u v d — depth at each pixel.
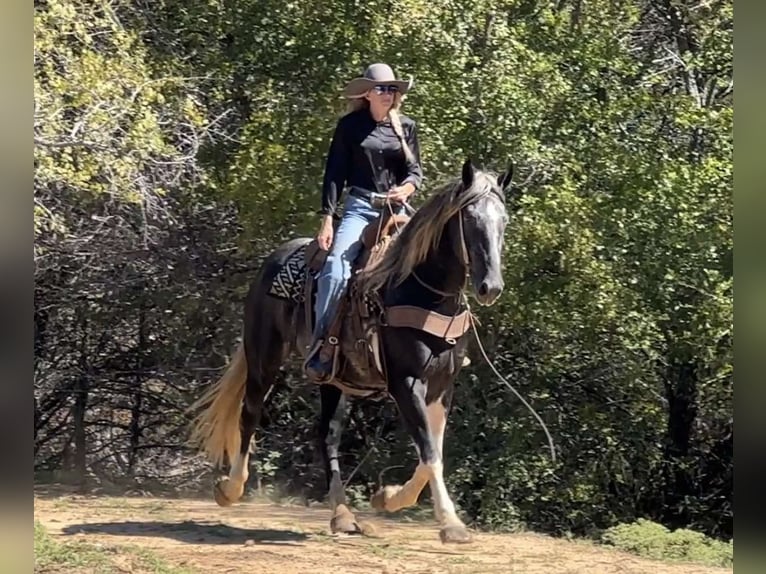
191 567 6.09
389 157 6.98
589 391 13.62
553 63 12.45
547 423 13.00
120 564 6.04
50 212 10.07
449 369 6.57
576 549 7.52
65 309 14.09
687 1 14.56
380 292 6.57
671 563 7.07
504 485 12.34
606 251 12.19
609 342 12.66
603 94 13.11
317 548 6.84
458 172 11.20
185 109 10.53
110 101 9.38
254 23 12.05
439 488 6.24
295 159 11.39
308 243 7.69
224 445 8.12
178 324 13.77
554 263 11.70
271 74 12.23
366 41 11.41
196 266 13.30
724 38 13.82
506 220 6.20
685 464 14.34
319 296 6.90
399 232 6.58
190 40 12.40
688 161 13.25
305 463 13.46
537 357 12.84
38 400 14.48
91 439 15.03
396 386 6.42
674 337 12.83
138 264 13.25
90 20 10.07
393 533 7.83
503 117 11.32
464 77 11.30
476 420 12.65
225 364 13.65
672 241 12.04
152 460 14.72
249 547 6.80
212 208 12.69
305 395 13.38
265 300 7.71
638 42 15.06
